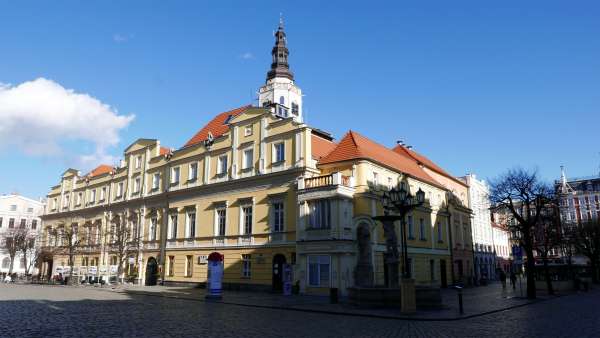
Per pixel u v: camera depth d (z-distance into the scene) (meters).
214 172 43.56
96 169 67.81
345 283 31.88
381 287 23.91
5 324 16.28
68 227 61.47
